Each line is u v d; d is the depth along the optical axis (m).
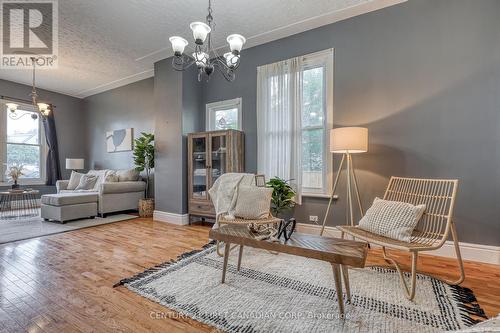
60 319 1.52
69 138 6.45
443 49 2.54
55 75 5.08
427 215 2.06
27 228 3.70
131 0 2.69
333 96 3.12
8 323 1.48
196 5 2.78
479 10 2.40
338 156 3.08
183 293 1.80
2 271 2.20
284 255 2.57
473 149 2.42
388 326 1.42
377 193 2.85
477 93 2.40
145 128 5.32
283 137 3.41
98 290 1.86
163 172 4.26
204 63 2.21
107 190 4.47
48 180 6.02
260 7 2.81
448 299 1.70
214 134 3.75
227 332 1.40
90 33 3.39
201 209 3.87
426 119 2.62
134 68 4.71
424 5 2.63
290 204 3.20
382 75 2.84
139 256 2.56
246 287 1.88
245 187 2.68
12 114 5.54
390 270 2.19
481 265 2.29
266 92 3.56
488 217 2.36
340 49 3.08
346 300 1.69
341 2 2.74
